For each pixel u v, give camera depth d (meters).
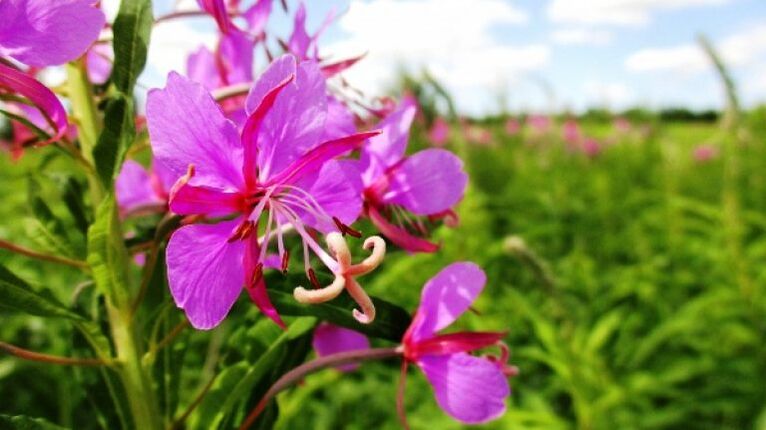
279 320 0.06
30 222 0.09
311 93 0.06
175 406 0.09
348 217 0.07
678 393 0.24
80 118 0.08
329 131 0.08
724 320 0.28
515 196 0.52
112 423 0.10
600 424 0.21
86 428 0.20
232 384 0.09
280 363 0.09
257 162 0.06
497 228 0.46
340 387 0.24
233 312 0.13
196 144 0.06
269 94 0.06
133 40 0.07
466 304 0.08
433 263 0.27
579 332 0.23
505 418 0.20
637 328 0.31
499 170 0.65
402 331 0.08
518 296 0.23
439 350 0.08
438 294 0.08
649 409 0.24
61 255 0.09
